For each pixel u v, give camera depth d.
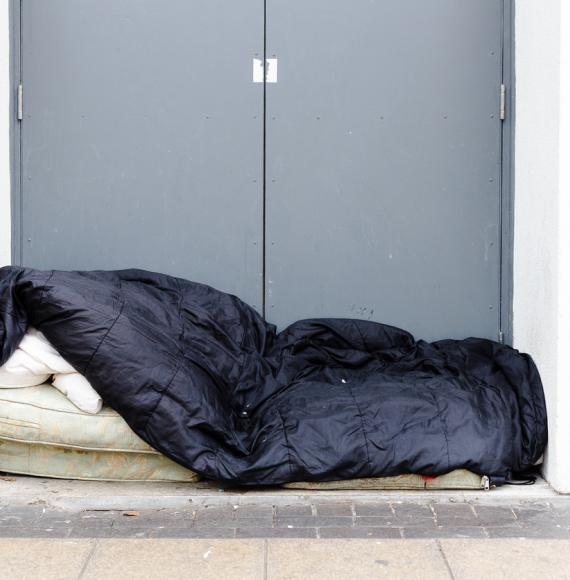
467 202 4.50
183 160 4.50
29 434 3.71
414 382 4.02
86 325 3.64
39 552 3.21
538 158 4.02
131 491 3.77
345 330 4.42
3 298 3.68
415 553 3.22
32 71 4.45
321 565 3.12
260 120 4.48
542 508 3.66
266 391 4.07
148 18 4.45
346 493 3.76
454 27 4.46
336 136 4.49
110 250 4.52
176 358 3.77
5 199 4.41
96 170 4.49
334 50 4.47
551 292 3.85
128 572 3.06
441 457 3.67
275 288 4.52
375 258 4.53
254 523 3.49
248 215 4.51
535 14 4.07
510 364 4.12
